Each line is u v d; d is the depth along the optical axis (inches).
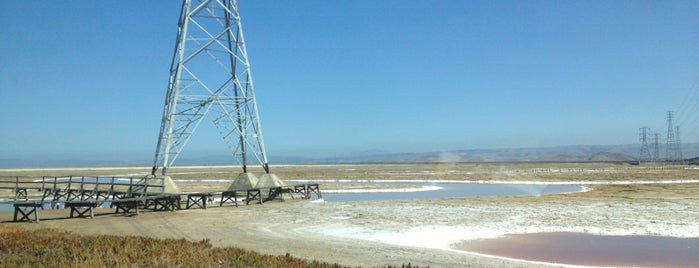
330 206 1456.7
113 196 1505.9
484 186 2691.9
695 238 934.4
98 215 1225.4
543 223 1105.4
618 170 4338.1
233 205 1492.4
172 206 1350.9
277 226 1055.0
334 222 1119.0
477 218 1186.0
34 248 616.4
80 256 564.7
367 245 819.4
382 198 1985.7
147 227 1015.0
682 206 1381.6
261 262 553.0
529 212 1294.3
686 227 1043.9
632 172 3875.5
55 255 573.0
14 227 850.1
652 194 1795.0
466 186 2694.4
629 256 784.9
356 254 728.3
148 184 1416.1
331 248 779.4
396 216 1222.9
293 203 1550.2
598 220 1144.2
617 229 1029.2
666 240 916.6
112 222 1090.7
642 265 726.5
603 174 3619.6
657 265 726.5
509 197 1760.6
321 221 1135.0
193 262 535.8
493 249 837.8
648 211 1284.4
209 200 1594.5
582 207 1389.0
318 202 1583.4
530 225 1079.6
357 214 1259.8
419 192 2301.9
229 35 1691.7
